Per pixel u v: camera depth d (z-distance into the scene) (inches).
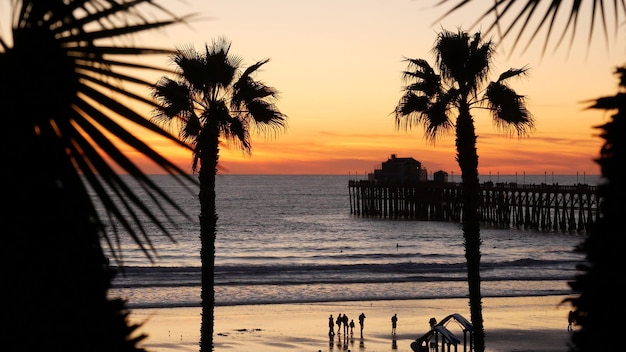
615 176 142.3
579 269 149.9
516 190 4936.0
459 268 3299.7
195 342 1808.6
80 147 108.8
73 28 107.3
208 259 837.8
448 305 2370.8
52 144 109.4
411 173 6274.6
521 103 822.5
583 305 149.3
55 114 109.5
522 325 1977.1
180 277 2893.7
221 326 2033.7
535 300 2415.1
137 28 104.4
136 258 3472.0
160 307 2325.3
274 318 2162.9
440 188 5580.7
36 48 108.8
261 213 7303.2
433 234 5068.9
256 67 778.2
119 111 108.0
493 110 828.6
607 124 142.6
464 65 812.0
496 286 2760.8
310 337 1892.2
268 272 3149.6
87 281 118.8
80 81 108.7
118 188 110.2
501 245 4301.2
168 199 110.1
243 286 2787.9
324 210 7746.1
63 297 117.0
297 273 3132.4
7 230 113.3
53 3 107.7
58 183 112.8
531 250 4092.0
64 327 117.4
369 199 6318.9
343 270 3245.6
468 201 847.7
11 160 110.7
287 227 5743.1
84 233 116.9
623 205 142.3
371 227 5546.3
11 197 111.8
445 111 832.9
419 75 829.2
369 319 2151.8
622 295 143.8
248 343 1813.5
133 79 107.4
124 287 2664.9
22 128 109.7
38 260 115.3
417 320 2133.4
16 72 109.0
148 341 1807.3
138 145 108.3
